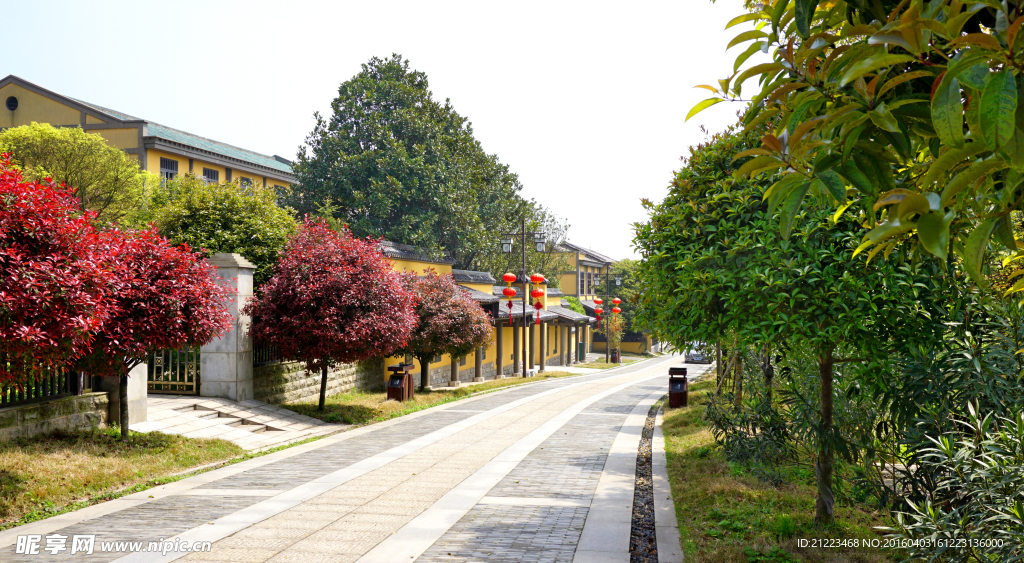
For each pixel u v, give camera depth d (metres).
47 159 20.61
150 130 27.42
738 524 6.25
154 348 9.17
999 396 5.22
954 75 1.76
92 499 7.48
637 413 16.45
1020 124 1.76
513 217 40.72
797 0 2.47
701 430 12.43
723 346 10.70
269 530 6.37
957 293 5.43
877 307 5.41
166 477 8.62
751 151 2.40
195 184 19.75
